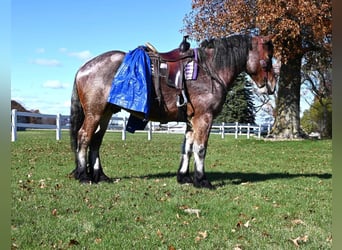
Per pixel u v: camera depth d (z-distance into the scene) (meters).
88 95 7.19
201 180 7.37
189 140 7.96
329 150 17.33
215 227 4.81
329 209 5.86
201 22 23.84
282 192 7.13
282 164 12.09
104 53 7.43
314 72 37.78
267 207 5.88
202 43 7.52
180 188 7.27
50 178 7.90
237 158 13.55
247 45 7.59
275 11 19.77
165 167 10.48
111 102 6.97
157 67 7.19
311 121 47.59
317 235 4.53
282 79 23.53
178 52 7.39
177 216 5.26
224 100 7.50
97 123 7.28
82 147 7.40
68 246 4.03
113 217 5.16
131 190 6.95
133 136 27.06
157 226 4.80
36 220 4.89
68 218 5.04
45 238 4.24
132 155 13.36
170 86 7.19
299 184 8.09
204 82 7.24
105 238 4.30
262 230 4.71
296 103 23.39
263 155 14.91
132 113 7.33
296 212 5.64
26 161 10.46
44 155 12.05
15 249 3.88
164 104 7.26
